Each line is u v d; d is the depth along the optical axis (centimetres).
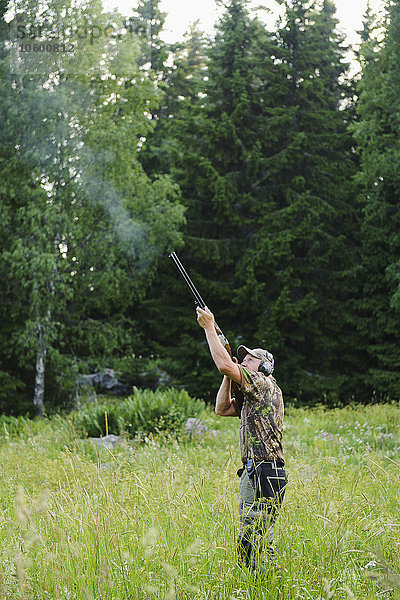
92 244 2014
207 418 1355
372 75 2453
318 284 2512
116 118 2092
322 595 338
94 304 2194
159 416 1248
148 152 2869
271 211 2512
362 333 2448
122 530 408
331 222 2620
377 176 2362
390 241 2422
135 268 2222
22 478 689
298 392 2336
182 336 2406
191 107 2591
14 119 1892
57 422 1498
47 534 408
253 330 2495
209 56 2670
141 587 344
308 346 2534
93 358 2280
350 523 421
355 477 561
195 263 2594
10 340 1972
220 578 346
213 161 2609
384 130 2486
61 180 1983
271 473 408
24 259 1875
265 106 2650
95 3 2014
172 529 414
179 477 545
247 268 2389
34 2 1991
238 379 415
